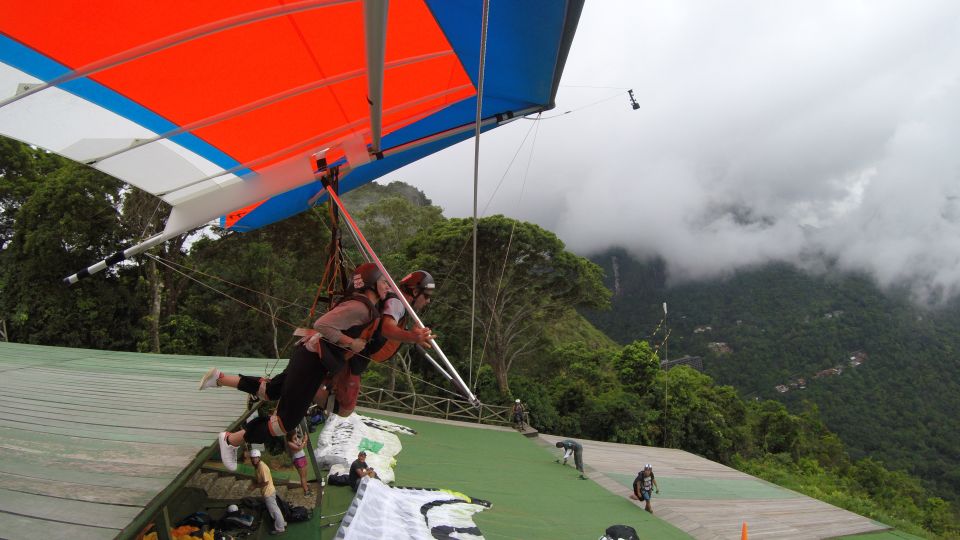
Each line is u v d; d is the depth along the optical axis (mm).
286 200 5527
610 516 11570
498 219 27953
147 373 9656
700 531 11570
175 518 7516
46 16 2535
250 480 9000
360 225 39344
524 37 3633
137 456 4422
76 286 21219
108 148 3650
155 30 2805
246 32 3104
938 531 33031
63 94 3098
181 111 3500
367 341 3303
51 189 20484
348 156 4504
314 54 3424
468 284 30000
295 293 25172
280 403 3248
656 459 21078
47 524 3057
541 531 9828
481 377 29297
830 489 30969
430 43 3793
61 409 6191
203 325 23531
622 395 31562
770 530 13312
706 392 39969
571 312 34406
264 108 3732
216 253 24281
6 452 4309
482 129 4941
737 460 32625
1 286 20891
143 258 21375
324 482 10180
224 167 4152
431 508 9250
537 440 20859
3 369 9055
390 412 20828
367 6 1890
